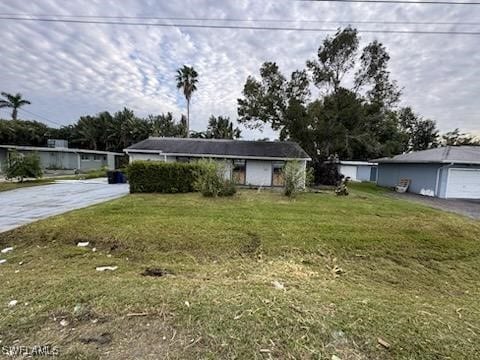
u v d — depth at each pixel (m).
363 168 30.22
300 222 6.98
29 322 2.38
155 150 17.47
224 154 16.69
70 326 2.33
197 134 43.47
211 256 5.03
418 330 2.44
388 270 4.70
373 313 2.73
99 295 2.95
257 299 2.93
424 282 4.34
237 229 6.25
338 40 19.62
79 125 42.56
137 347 2.05
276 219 7.21
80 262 4.57
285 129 21.09
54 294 2.98
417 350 2.14
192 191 12.49
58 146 30.77
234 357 1.97
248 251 5.27
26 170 15.93
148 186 12.34
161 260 4.80
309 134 19.89
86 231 5.93
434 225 7.04
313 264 4.81
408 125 37.56
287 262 4.79
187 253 5.11
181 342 2.13
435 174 15.08
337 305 2.88
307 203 10.02
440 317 2.79
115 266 4.41
